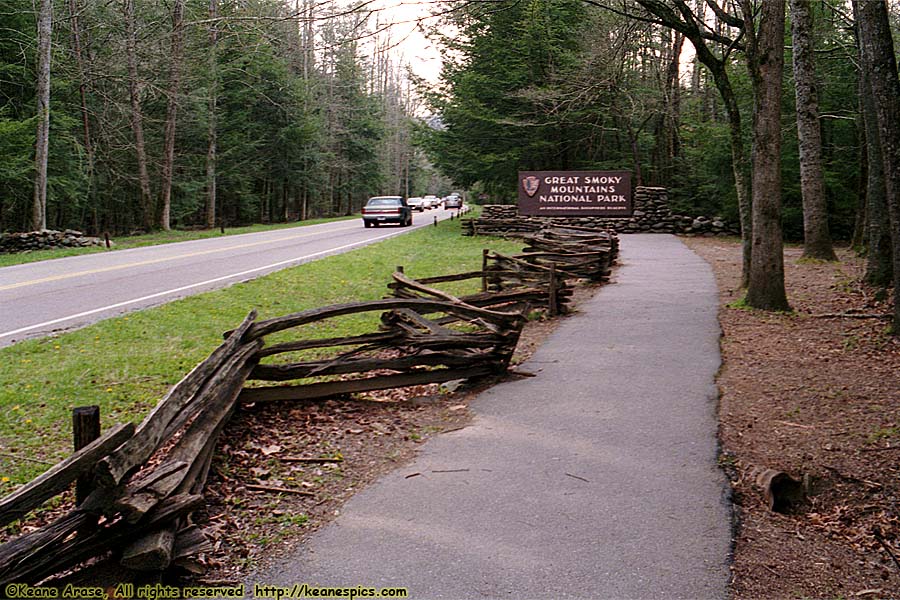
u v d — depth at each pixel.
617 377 7.26
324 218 53.03
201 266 16.17
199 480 4.22
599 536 3.98
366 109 59.34
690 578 3.58
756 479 4.72
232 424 5.79
